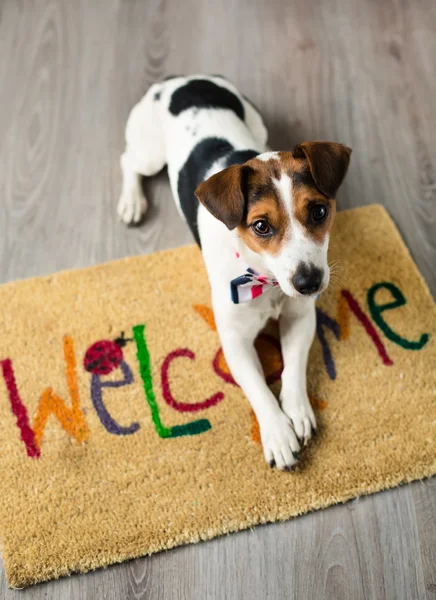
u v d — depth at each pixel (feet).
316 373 6.05
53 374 6.18
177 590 5.08
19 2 9.55
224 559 5.18
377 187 7.41
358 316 6.40
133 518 5.34
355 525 5.26
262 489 5.40
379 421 5.71
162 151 6.97
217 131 6.16
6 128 8.26
